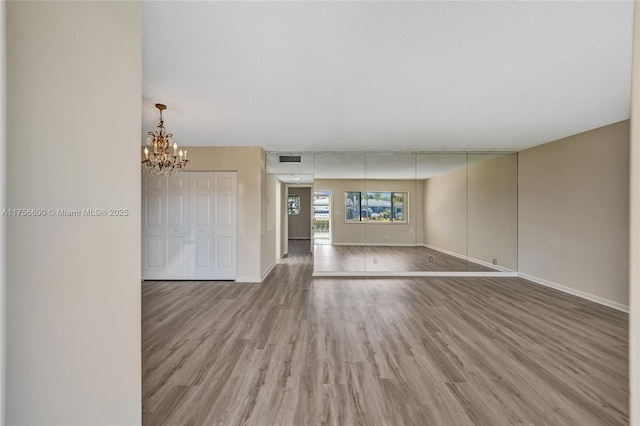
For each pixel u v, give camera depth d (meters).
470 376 2.30
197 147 5.43
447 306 4.02
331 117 3.65
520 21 1.79
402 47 2.09
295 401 2.00
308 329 3.22
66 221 0.96
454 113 3.49
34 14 0.86
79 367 1.01
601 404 1.97
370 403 1.98
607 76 2.52
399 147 5.50
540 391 2.12
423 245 6.05
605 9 1.68
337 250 6.02
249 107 3.29
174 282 5.37
